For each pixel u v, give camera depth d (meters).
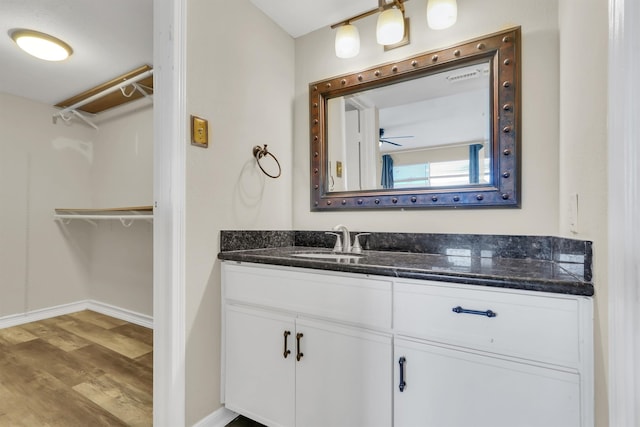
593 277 0.73
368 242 1.57
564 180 1.08
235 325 1.30
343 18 1.68
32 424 1.34
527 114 1.25
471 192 1.34
